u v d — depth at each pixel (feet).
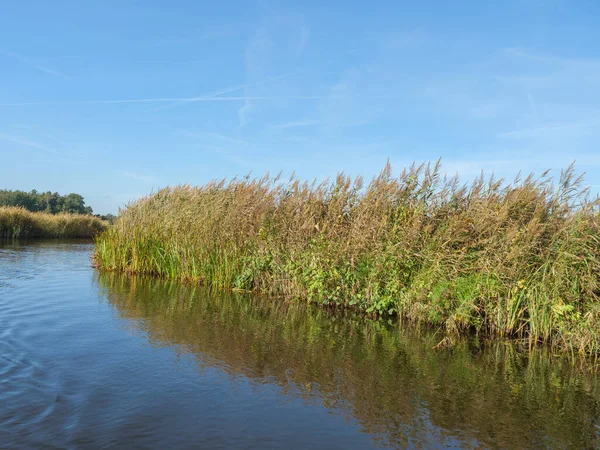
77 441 13.62
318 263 39.63
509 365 24.43
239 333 28.14
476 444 15.19
